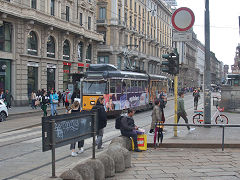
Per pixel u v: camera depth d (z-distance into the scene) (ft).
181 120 60.13
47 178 18.11
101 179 20.31
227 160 27.12
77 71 130.21
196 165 25.32
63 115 19.30
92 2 143.95
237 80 151.12
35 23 100.53
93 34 140.46
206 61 45.75
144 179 21.31
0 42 89.81
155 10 214.07
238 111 76.48
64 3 120.06
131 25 188.44
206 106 45.68
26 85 98.63
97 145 33.30
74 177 17.43
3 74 91.45
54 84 115.34
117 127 30.96
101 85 61.87
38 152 31.89
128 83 72.79
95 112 22.80
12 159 28.73
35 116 67.97
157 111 40.57
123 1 174.81
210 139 33.06
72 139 20.17
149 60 216.54
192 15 35.14
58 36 115.55
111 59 168.35
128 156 24.36
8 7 88.22
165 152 30.48
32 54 102.27
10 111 78.54
